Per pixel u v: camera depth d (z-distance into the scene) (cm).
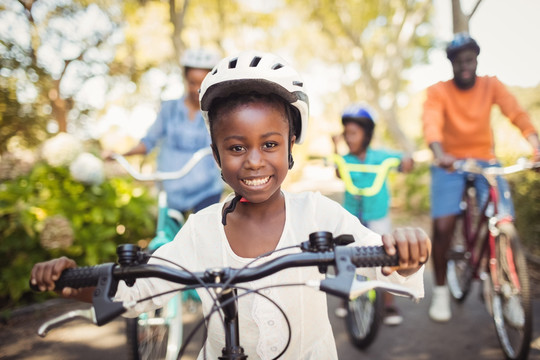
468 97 357
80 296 122
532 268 458
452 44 349
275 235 148
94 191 448
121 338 351
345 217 151
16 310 401
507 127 578
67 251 427
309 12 1412
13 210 405
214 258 150
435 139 341
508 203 318
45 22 694
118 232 473
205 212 157
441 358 312
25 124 607
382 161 356
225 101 130
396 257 109
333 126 2431
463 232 365
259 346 140
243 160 129
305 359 146
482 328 355
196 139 349
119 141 1200
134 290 134
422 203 886
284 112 134
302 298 145
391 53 1303
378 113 1362
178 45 980
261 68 129
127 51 1014
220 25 1373
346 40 1562
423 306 407
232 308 117
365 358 316
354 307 342
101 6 811
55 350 333
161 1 998
